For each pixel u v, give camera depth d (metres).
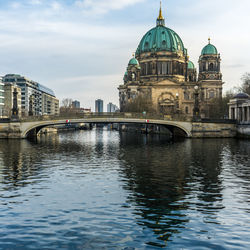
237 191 25.30
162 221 18.30
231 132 94.31
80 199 22.81
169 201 22.38
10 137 82.88
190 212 19.92
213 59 184.25
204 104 183.38
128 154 50.59
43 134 127.19
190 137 90.75
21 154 50.16
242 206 21.22
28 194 24.23
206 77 184.38
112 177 30.91
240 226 17.58
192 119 90.88
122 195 23.95
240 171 34.12
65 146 66.31
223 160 42.81
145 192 24.88
